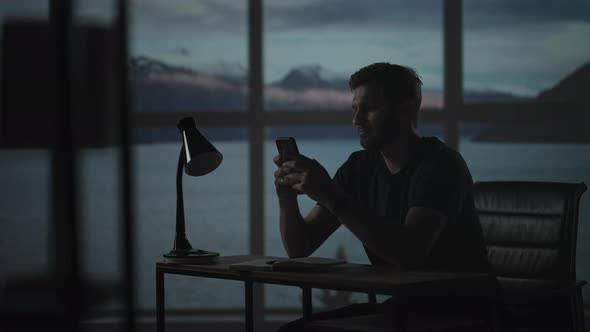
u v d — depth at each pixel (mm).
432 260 1863
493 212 2426
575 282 2205
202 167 2088
